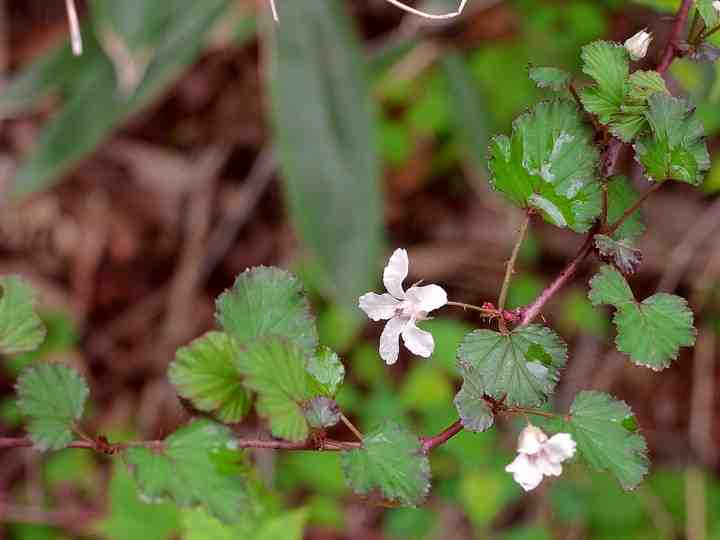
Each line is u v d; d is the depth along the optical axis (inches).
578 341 37.1
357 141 29.4
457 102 35.3
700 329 36.9
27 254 38.9
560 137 15.4
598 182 15.3
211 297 39.2
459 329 31.8
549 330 15.1
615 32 37.5
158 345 38.3
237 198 40.2
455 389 32.0
